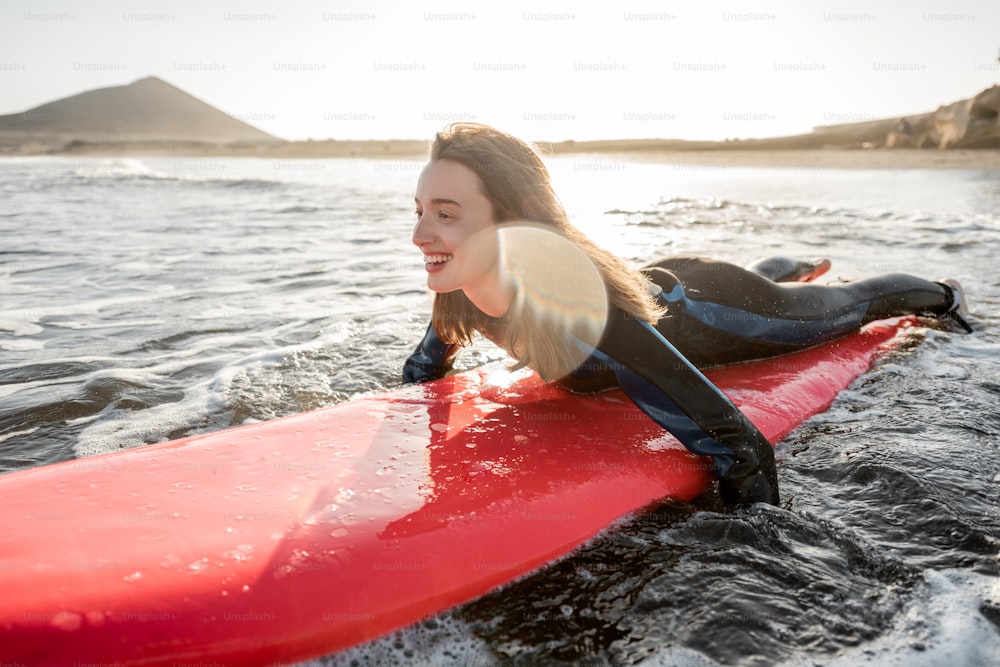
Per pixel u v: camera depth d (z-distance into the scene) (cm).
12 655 136
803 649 157
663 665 153
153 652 143
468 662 158
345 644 159
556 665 155
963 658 155
